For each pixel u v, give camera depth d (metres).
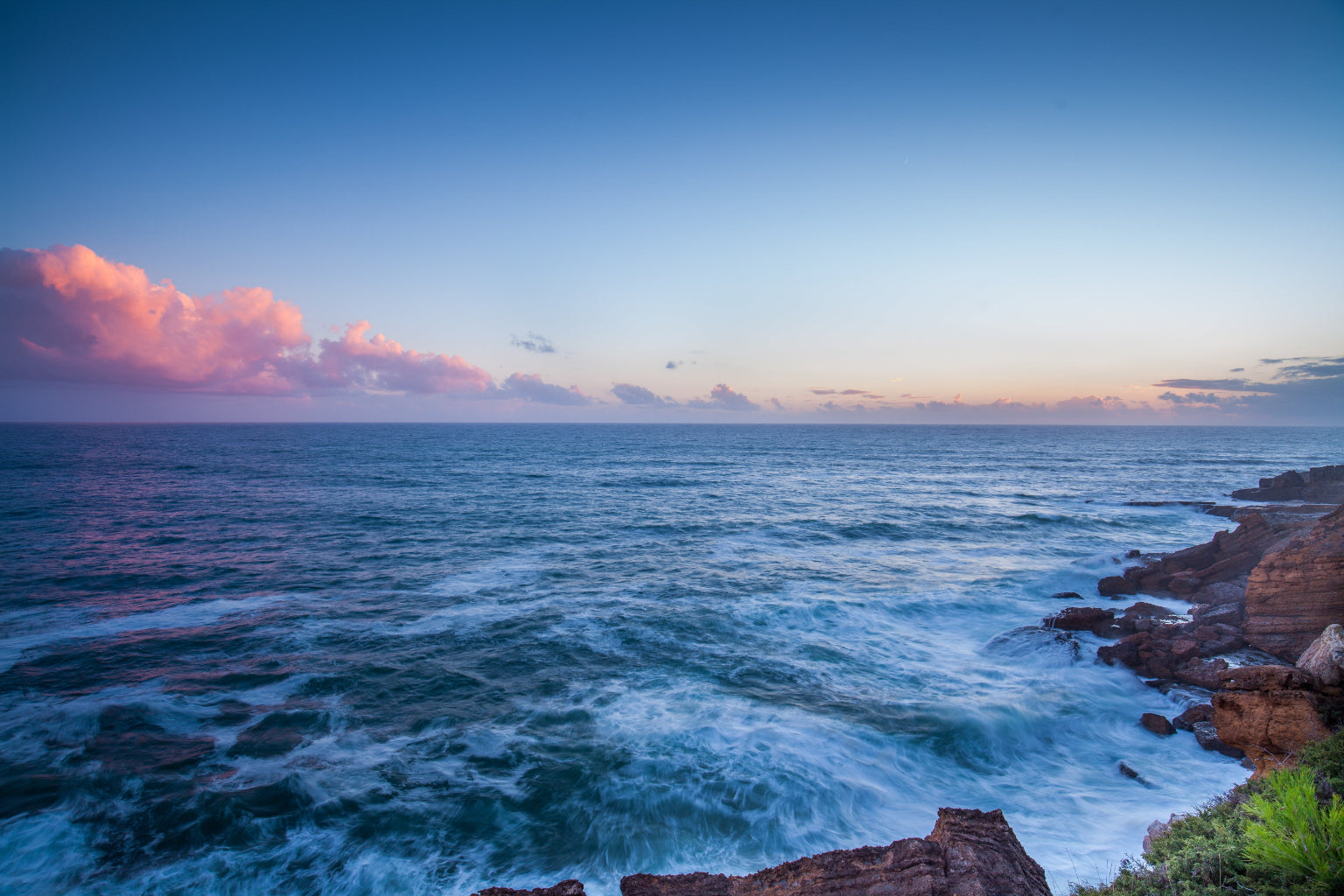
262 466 74.81
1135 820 10.34
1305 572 16.61
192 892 8.99
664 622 20.47
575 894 5.27
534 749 12.74
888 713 14.29
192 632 19.36
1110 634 19.23
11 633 19.11
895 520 40.62
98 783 11.40
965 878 5.11
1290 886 4.75
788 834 10.27
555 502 47.41
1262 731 7.85
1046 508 45.91
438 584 24.97
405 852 9.88
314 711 14.36
